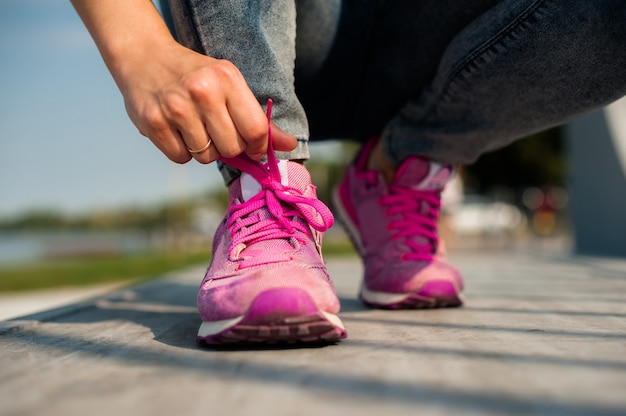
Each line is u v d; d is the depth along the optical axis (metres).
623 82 0.89
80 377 0.61
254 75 0.81
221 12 0.80
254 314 0.70
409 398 0.51
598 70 0.87
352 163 1.32
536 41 0.86
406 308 1.16
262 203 0.83
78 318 1.11
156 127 0.72
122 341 0.83
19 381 0.59
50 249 22.59
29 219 57.75
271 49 0.81
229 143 0.73
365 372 0.60
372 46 1.16
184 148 0.75
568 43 0.85
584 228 3.75
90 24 0.76
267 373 0.61
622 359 0.65
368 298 1.20
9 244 26.12
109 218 56.22
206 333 0.75
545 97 0.94
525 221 19.67
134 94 0.73
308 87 1.18
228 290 0.73
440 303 1.14
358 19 1.11
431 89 1.04
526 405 0.48
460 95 0.99
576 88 0.91
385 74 1.16
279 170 0.82
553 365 0.62
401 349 0.72
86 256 22.47
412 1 1.05
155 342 0.82
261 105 0.82
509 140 1.08
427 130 1.08
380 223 1.18
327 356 0.69
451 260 3.45
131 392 0.54
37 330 0.95
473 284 1.75
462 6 0.97
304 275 0.74
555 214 16.64
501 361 0.64
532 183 19.78
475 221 14.30
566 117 0.98
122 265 9.03
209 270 0.83
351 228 1.32
